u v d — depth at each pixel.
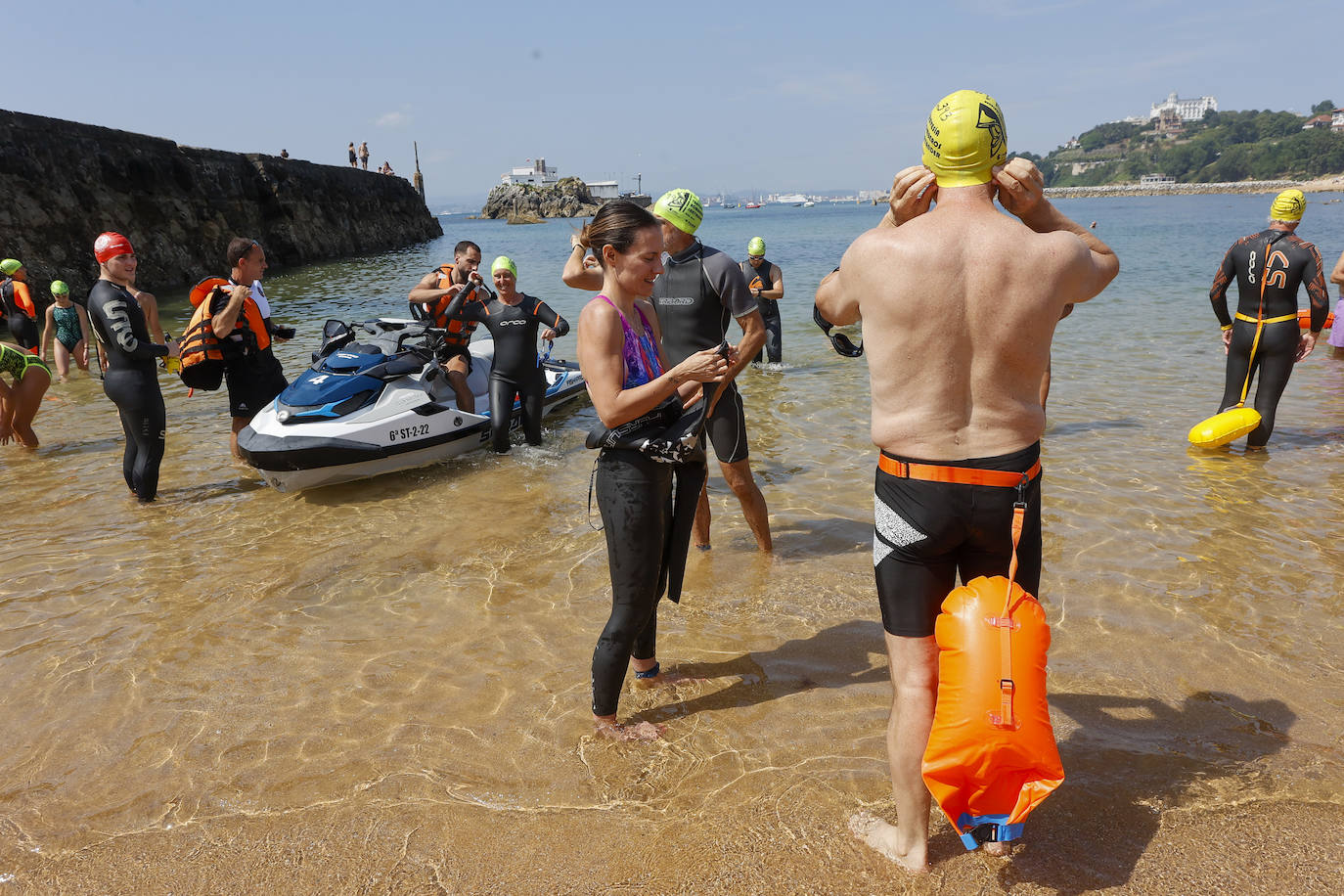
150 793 2.75
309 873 2.37
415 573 4.54
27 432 7.10
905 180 2.26
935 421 2.12
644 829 2.51
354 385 6.29
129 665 3.61
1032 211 2.24
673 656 3.62
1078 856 2.32
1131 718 3.02
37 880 2.36
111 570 4.64
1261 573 4.20
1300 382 8.61
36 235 16.00
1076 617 3.79
